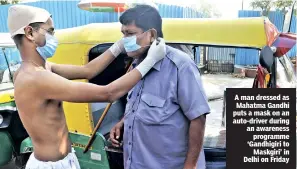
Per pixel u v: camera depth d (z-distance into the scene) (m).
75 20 9.41
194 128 1.92
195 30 2.50
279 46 2.41
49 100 1.92
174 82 1.93
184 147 1.99
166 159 1.97
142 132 1.99
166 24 2.59
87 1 5.01
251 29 2.34
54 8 9.48
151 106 1.95
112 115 3.10
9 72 4.21
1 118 3.80
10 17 1.90
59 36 3.02
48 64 2.25
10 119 3.86
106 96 1.84
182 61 1.93
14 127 3.92
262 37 2.30
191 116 1.91
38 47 1.91
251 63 3.04
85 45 2.84
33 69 1.88
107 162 2.76
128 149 2.07
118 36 2.75
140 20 1.93
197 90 1.91
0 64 4.17
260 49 2.31
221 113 2.87
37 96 1.86
